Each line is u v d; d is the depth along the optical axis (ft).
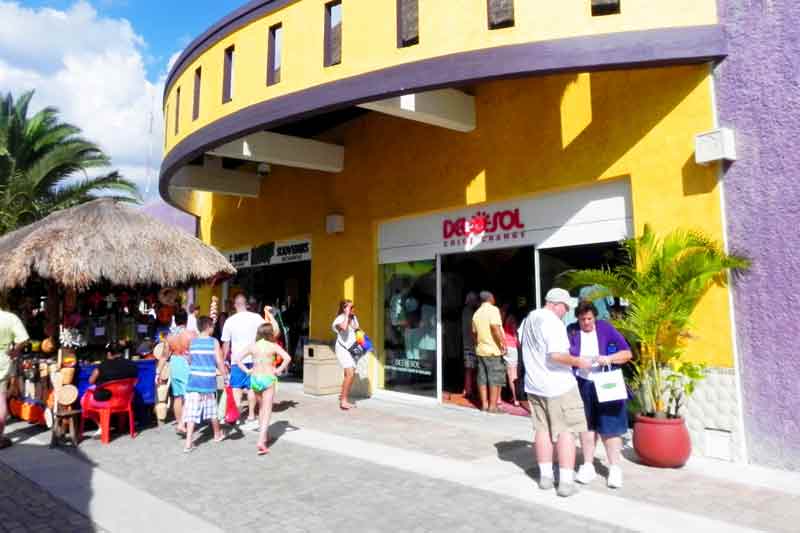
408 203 33.32
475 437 24.22
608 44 21.08
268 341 22.93
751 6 20.39
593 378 17.06
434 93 28.25
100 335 30.32
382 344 35.70
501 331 28.25
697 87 21.56
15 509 16.26
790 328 18.90
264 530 14.53
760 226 19.72
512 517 15.05
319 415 29.50
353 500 16.62
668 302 19.93
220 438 24.31
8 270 24.23
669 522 14.53
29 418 27.89
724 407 20.16
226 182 44.55
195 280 30.81
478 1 22.79
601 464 19.81
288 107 27.48
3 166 60.13
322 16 27.04
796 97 19.21
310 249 41.81
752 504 15.84
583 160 25.12
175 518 15.37
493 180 28.78
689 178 21.58
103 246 26.04
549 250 27.25
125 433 26.13
